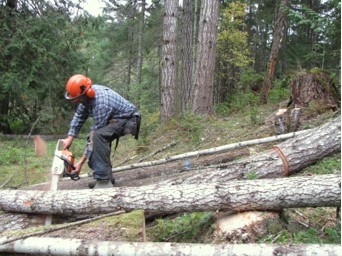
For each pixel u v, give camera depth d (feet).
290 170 14.14
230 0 60.13
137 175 16.40
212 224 10.71
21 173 20.67
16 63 32.58
